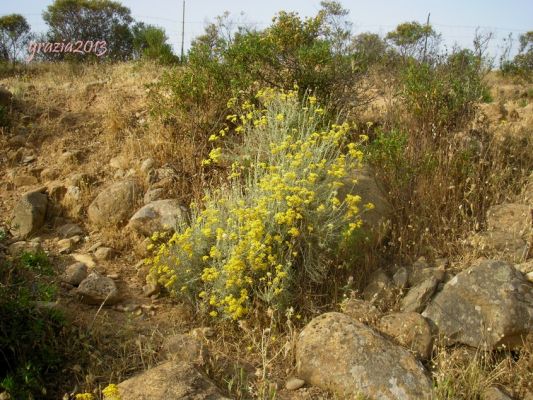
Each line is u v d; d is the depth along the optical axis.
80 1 17.25
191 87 6.09
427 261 4.61
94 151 6.23
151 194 5.27
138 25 18.25
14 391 3.09
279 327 3.97
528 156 5.86
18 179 5.82
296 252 4.09
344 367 3.36
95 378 3.31
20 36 16.55
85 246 4.95
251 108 6.12
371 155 5.37
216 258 4.21
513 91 10.60
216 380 3.39
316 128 5.57
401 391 3.20
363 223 4.66
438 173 5.24
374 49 8.29
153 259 4.52
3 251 4.65
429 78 6.29
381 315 3.98
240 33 6.69
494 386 3.37
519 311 3.69
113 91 7.48
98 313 3.99
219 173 5.45
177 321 4.04
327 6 6.90
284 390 3.41
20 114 6.87
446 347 3.76
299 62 6.27
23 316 3.45
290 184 4.43
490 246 4.64
